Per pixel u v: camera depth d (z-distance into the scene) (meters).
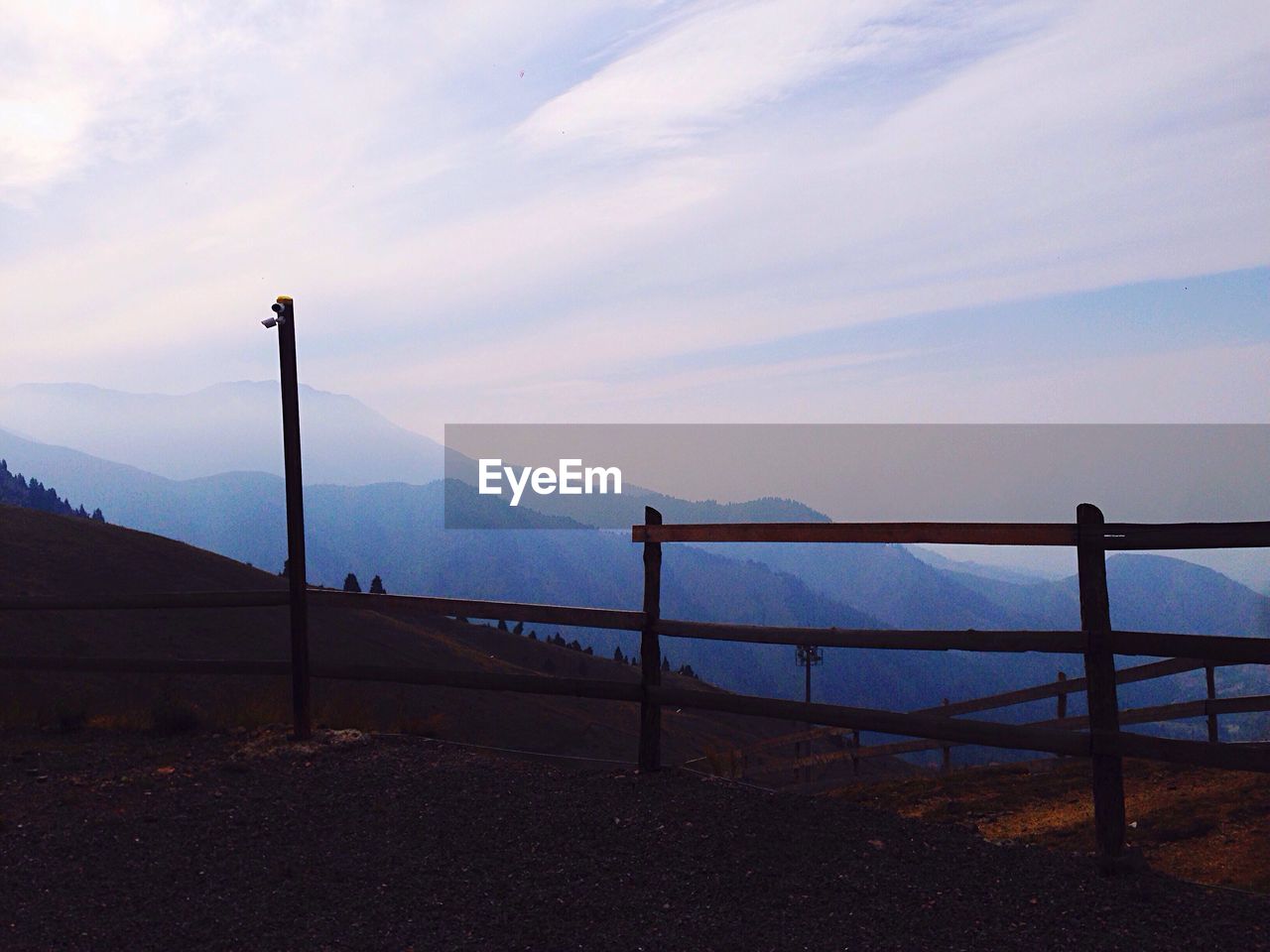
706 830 5.54
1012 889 4.62
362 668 7.93
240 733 8.37
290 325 8.00
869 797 9.85
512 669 91.25
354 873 5.01
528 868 5.05
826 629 5.98
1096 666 4.98
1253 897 4.47
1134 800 7.87
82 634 52.97
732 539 6.44
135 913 4.51
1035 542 5.20
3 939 4.22
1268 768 4.40
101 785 6.64
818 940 4.11
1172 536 4.80
